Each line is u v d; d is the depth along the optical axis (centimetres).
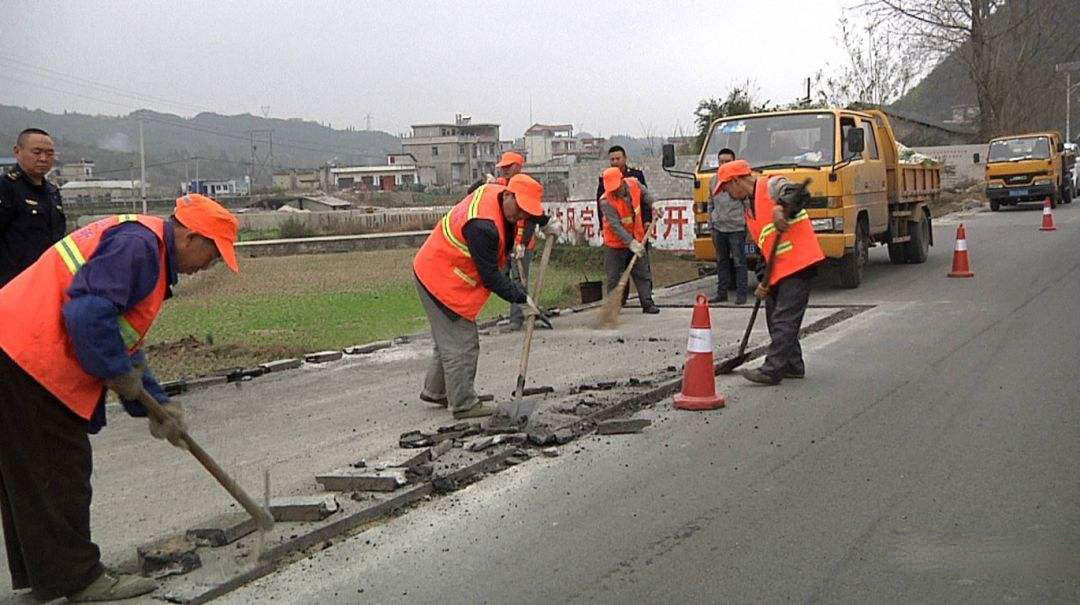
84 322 400
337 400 823
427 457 609
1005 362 853
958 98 6003
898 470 577
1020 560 447
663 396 788
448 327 715
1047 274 1457
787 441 643
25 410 412
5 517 432
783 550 469
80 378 419
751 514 516
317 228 3859
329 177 10162
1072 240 1966
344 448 666
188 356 1096
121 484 607
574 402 752
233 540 495
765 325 1112
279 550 479
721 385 812
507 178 1108
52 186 761
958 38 4069
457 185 9756
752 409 728
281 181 10812
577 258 1962
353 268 2295
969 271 1483
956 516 503
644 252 1218
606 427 679
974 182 4062
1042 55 4859
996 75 4247
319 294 1738
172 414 436
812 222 1304
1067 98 5609
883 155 1511
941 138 4928
